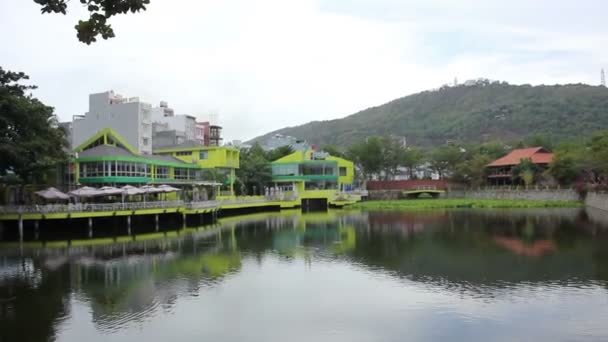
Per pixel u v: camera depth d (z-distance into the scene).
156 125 110.75
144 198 69.31
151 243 48.22
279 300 26.92
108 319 23.98
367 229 59.59
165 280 31.73
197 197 77.00
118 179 65.69
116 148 70.81
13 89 50.47
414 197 122.19
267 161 110.94
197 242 48.91
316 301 26.64
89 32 12.45
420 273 33.12
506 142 160.88
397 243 47.00
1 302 26.97
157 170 75.44
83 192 54.47
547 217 70.44
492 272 33.09
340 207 102.06
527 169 106.12
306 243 47.81
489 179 120.38
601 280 30.38
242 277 32.50
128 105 89.38
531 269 33.88
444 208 92.25
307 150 116.62
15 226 53.59
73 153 68.44
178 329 22.55
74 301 27.03
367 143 130.00
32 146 48.53
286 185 109.31
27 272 34.31
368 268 35.03
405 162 131.38
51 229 54.47
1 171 52.31
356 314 24.36
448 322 23.03
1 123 47.59
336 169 112.25
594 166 88.31
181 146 100.75
